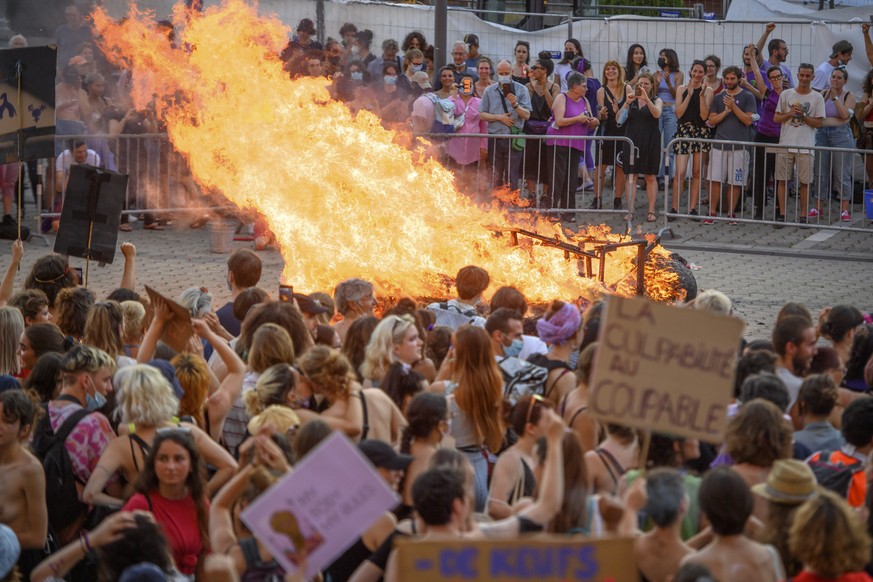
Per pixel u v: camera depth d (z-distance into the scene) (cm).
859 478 748
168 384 804
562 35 2506
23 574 790
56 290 1200
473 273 1191
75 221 1308
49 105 1360
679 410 641
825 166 2131
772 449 709
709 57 2162
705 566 577
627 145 2047
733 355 641
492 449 847
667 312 636
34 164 1994
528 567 533
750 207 2230
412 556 531
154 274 1786
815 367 959
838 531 578
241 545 650
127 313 1047
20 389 810
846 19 2625
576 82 2014
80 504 830
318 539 540
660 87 2227
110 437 838
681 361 639
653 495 617
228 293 1698
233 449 896
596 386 637
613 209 2044
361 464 538
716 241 2033
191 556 725
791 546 596
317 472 538
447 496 596
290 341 891
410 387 860
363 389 838
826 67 2295
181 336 933
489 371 838
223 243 1939
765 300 1694
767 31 2258
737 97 2103
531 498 696
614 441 743
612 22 2486
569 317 919
